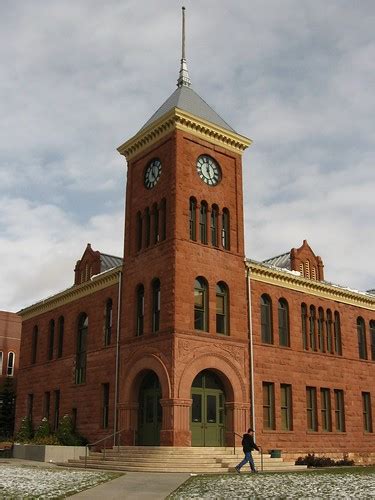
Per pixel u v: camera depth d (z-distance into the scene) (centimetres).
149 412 3288
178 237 3269
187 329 3144
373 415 4166
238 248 3575
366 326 4369
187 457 2809
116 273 3716
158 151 3597
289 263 4538
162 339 3150
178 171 3394
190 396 3066
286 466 3088
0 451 3916
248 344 3453
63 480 2009
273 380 3531
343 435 3875
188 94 3806
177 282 3181
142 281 3453
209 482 2005
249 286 3556
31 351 4738
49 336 4534
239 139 3750
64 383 4125
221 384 3322
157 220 3503
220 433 3228
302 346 3819
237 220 3634
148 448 2977
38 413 4403
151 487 1816
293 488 1734
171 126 3512
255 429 3316
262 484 1894
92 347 3859
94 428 3625
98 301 3912
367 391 4181
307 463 3294
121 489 1733
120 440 3303
